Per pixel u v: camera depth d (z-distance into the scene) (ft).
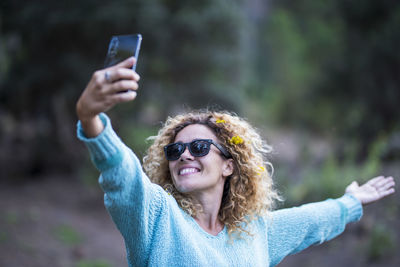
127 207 4.50
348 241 21.12
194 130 5.94
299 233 6.35
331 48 59.26
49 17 35.22
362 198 6.97
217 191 5.82
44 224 25.72
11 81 38.88
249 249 5.64
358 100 51.85
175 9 40.47
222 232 5.66
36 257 20.51
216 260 5.20
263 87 134.62
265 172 6.34
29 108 42.06
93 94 3.70
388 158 35.60
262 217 6.22
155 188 5.06
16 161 44.73
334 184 24.50
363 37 50.57
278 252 6.23
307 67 77.61
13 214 25.98
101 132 4.04
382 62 46.16
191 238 5.08
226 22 39.88
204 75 43.93
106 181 4.27
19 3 36.60
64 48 37.29
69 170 45.27
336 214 6.65
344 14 50.83
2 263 18.61
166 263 4.87
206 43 40.73
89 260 22.11
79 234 26.21
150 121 47.80
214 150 5.76
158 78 41.81
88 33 35.01
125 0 34.76
